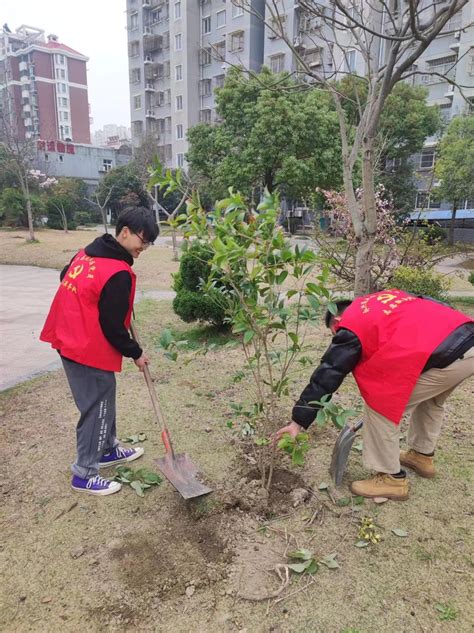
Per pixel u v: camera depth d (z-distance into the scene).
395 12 4.22
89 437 2.77
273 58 32.41
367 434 2.65
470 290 11.26
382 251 7.69
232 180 22.38
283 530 2.51
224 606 2.04
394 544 2.40
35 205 30.72
